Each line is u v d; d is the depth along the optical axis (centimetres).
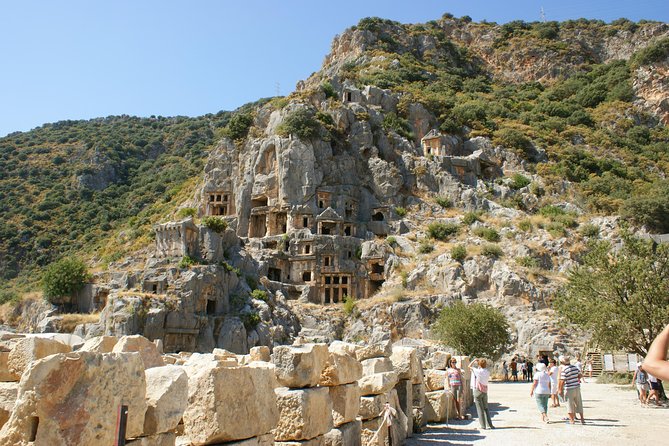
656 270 3622
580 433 2023
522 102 17088
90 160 19625
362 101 12700
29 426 653
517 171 11969
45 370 666
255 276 8962
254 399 968
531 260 8481
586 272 3919
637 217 10519
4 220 15850
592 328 3688
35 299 8700
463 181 11294
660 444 1805
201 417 882
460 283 8244
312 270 9444
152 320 6925
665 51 17825
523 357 6247
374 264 9550
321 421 1212
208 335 7325
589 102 17600
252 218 10619
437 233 9738
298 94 12156
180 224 8175
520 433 2034
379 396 1673
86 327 7094
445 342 5747
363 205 10775
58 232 15475
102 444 694
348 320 8281
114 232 14425
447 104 13538
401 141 11831
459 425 2266
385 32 18900
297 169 10456
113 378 725
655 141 15562
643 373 2930
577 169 12556
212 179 11388
